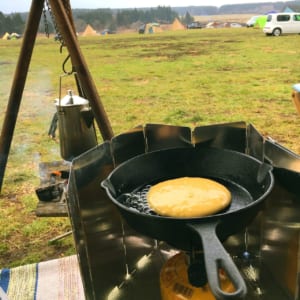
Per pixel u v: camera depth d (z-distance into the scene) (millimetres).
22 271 1873
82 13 65188
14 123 2406
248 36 19625
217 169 1472
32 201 2922
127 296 1602
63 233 2441
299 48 13000
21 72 2248
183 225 1006
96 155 1426
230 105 5969
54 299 1695
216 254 884
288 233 1397
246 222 1111
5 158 2500
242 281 800
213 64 10445
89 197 1394
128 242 1737
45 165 2168
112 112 5828
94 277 1443
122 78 8945
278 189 1402
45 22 2090
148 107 6074
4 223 2613
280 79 7961
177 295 1249
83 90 2088
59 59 12750
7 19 41969
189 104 6160
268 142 1413
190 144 1609
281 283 1531
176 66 10398
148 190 1383
